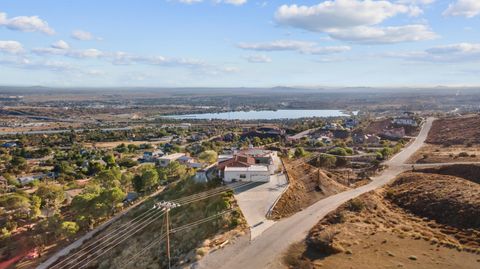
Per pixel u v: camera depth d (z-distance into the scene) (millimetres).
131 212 82312
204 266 42750
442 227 53531
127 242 66062
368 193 69312
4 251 76000
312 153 131625
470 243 47031
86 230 81375
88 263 63719
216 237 51438
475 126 164875
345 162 120750
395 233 49875
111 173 114750
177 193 79625
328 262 41594
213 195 69438
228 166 80188
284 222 55094
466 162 99750
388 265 40562
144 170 116625
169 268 46625
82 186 124188
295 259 43000
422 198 63562
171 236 59969
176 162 124000
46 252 73375
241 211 59531
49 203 100938
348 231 49906
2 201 98188
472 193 60594
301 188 72938
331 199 67438
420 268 39906
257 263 42625
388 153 120938
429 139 163375
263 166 81188
